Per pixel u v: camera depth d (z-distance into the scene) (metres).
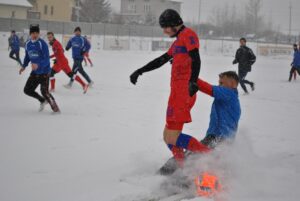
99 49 42.88
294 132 7.85
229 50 49.81
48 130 7.26
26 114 8.73
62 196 4.14
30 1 69.94
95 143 6.44
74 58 12.96
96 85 14.25
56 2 72.44
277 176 4.95
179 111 4.55
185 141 4.60
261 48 46.81
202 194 4.26
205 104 11.06
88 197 4.09
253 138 7.14
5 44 39.09
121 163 5.36
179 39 4.59
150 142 6.62
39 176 4.78
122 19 82.50
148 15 84.62
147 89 13.80
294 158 5.84
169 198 4.16
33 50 8.62
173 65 4.64
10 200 4.02
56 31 53.16
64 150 5.96
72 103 10.34
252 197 4.32
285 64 33.72
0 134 6.86
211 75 19.69
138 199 4.09
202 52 48.19
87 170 5.04
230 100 4.75
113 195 4.14
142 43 45.50
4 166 5.12
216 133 4.81
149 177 4.69
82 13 79.44
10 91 12.03
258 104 11.62
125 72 19.48
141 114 9.20
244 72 13.87
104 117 8.68
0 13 60.59
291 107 11.21
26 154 5.69
